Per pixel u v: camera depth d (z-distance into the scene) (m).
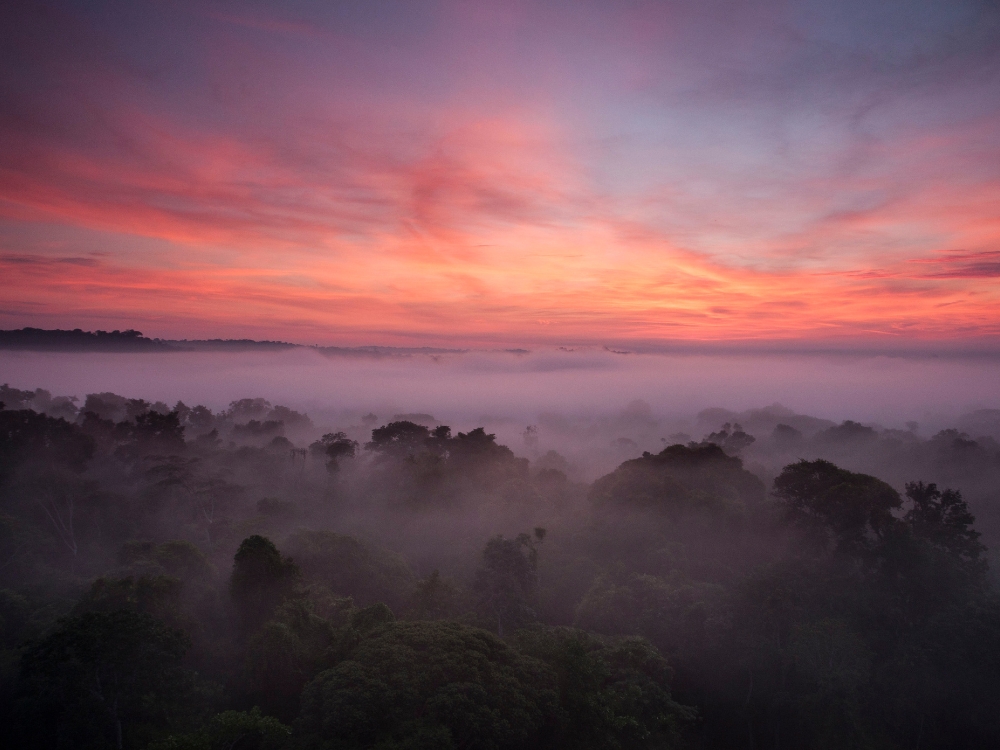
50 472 77.44
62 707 31.81
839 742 42.88
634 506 73.50
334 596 53.19
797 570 55.16
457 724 30.16
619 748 35.00
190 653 42.69
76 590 54.94
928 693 45.50
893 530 54.09
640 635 50.31
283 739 30.36
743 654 47.31
